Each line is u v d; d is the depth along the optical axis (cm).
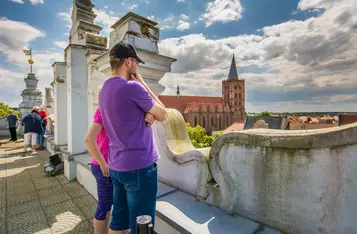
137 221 121
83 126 500
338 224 135
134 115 142
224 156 197
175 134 295
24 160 702
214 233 165
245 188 184
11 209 342
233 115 9725
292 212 155
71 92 482
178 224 179
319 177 141
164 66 348
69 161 469
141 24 333
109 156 155
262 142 165
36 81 1548
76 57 487
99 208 211
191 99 9519
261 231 166
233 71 10394
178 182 257
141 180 146
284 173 157
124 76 157
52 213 327
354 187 127
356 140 122
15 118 1206
